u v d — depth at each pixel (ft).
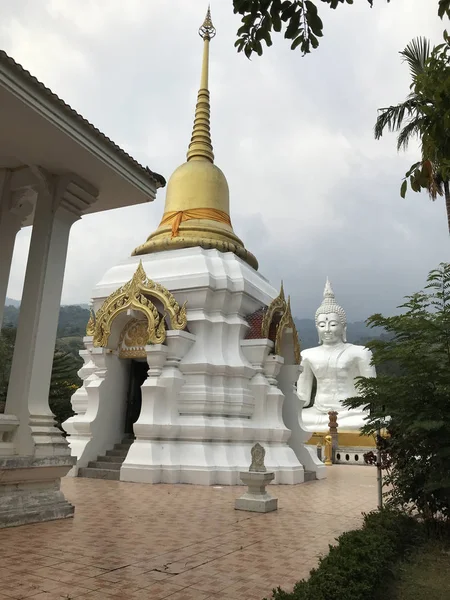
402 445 28.12
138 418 51.80
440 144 18.63
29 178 30.22
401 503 28.43
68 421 52.54
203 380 50.03
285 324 57.93
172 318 51.75
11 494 25.43
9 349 109.19
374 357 30.35
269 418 52.44
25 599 15.20
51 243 28.86
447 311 27.66
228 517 29.86
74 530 24.52
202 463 45.80
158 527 26.16
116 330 55.06
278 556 21.42
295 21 15.35
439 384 26.91
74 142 26.21
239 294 54.60
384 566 20.20
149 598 15.87
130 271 59.21
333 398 100.68
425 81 18.57
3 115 23.99
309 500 38.47
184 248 59.41
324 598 14.84
